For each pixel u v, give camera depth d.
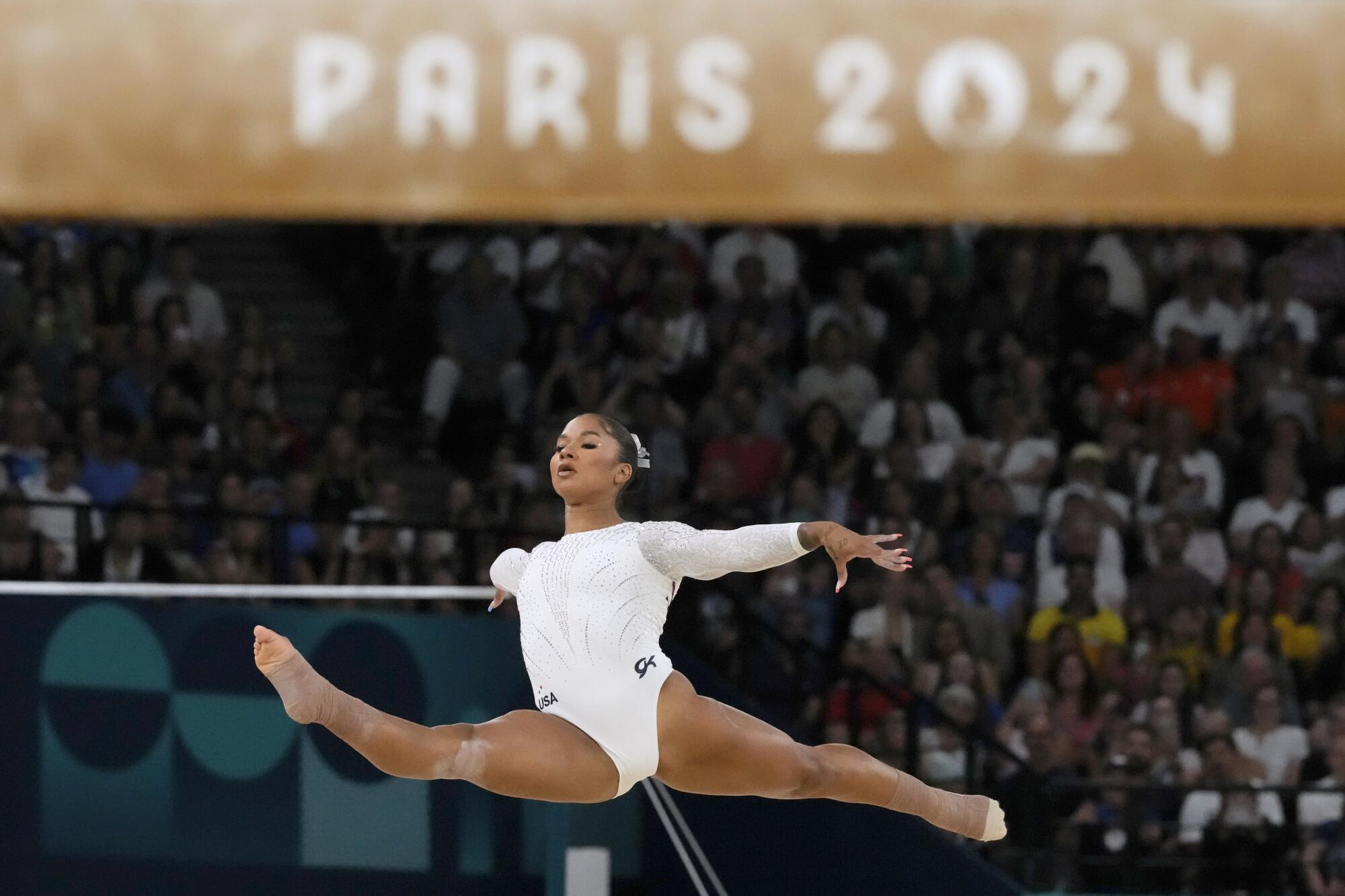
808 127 11.32
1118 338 39.94
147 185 11.59
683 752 15.00
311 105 11.55
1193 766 32.38
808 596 33.53
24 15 11.65
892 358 39.69
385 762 14.07
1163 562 35.62
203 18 11.62
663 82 11.40
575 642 15.02
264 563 35.06
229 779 23.56
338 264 41.91
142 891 23.17
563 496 15.88
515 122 11.44
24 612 22.97
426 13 11.55
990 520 35.81
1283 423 38.28
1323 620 35.28
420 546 35.50
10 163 11.62
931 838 23.34
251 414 37.38
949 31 11.32
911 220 11.66
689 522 35.19
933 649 32.88
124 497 35.91
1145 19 11.28
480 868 24.17
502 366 39.47
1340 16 11.18
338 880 23.78
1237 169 11.23
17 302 38.12
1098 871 30.73
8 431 36.41
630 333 39.44
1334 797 32.03
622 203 11.42
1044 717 32.03
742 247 40.03
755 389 38.19
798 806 24.22
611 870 24.78
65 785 23.02
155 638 23.48
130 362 37.88
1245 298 40.50
